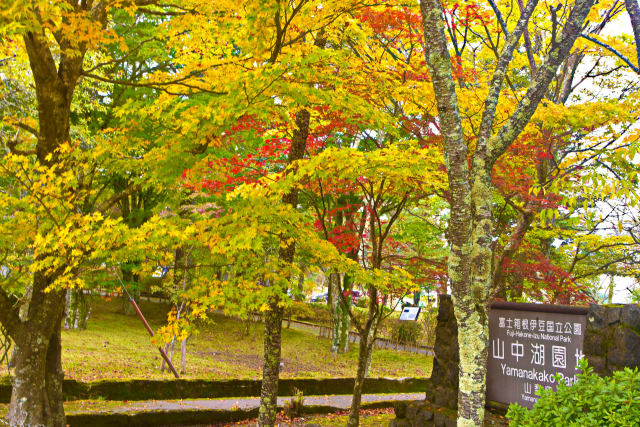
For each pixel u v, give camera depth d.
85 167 7.33
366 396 14.43
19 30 5.29
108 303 25.33
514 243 9.55
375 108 7.38
